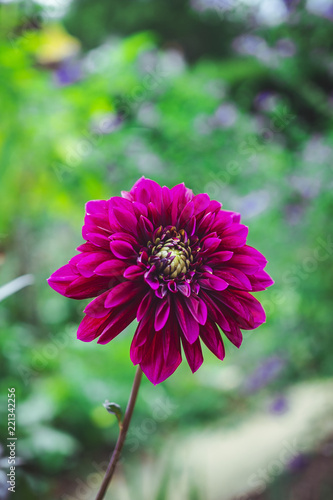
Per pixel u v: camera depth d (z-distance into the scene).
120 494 0.74
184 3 2.35
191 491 0.56
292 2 1.26
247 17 1.44
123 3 2.45
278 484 0.74
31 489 0.57
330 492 0.70
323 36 1.28
